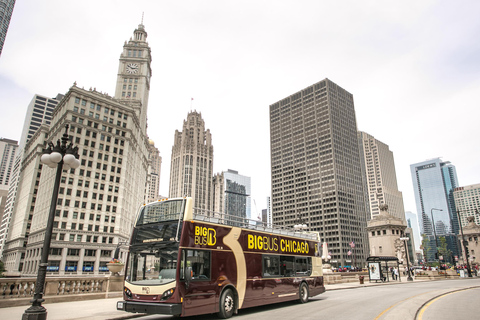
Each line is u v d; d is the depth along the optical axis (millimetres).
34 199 105312
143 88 126812
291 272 19000
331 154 191500
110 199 91875
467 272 57750
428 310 15219
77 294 19406
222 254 14570
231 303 14547
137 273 13359
